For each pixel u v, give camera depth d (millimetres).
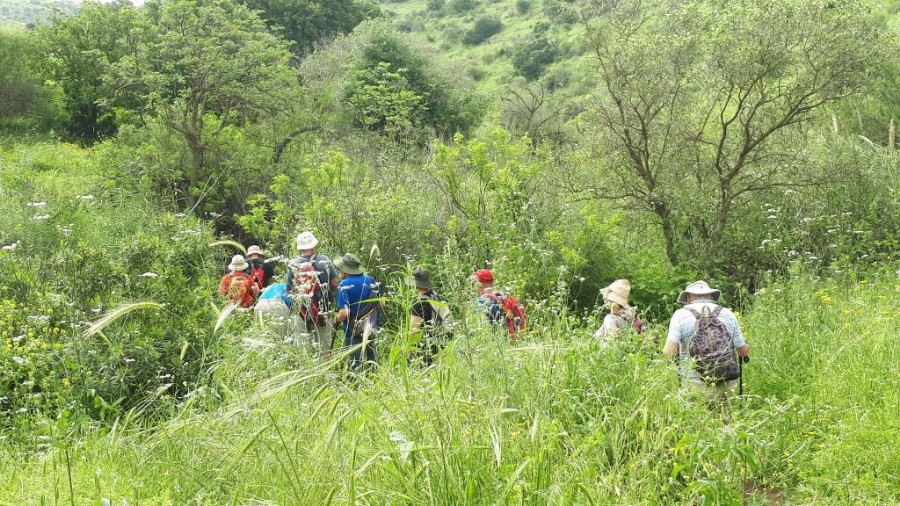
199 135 18094
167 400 6430
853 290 9727
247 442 4648
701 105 13211
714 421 5434
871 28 12008
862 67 12109
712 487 4465
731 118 13250
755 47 11898
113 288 7805
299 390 5496
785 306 8945
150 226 13312
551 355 5840
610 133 13281
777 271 10852
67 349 6820
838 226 11828
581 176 13758
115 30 29016
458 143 14258
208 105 19688
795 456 5449
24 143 24578
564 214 13062
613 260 12867
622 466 4941
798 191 12836
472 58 76188
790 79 12414
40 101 27891
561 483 4387
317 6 46625
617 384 5691
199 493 4656
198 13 19438
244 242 17938
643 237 13938
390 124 23406
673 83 12711
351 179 14812
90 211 14289
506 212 13242
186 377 7293
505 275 11008
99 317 7344
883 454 5047
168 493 4711
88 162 19328
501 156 14391
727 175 12766
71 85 29141
